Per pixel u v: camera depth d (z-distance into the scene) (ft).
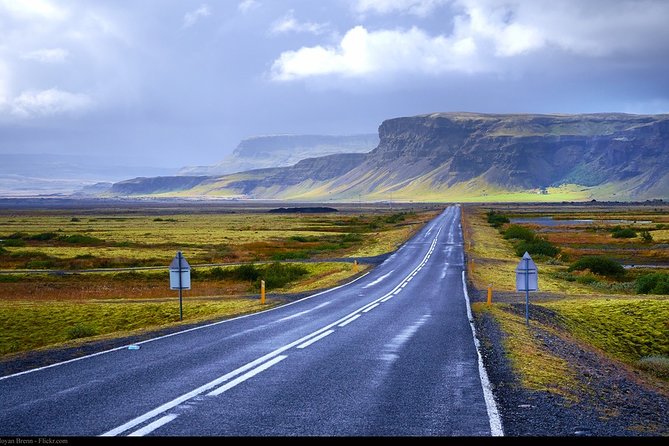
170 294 141.69
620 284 147.95
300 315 80.89
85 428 28.09
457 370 43.80
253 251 238.48
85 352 51.80
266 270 170.71
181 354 50.21
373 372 42.63
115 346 55.16
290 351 51.83
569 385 42.09
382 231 368.27
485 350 53.36
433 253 216.74
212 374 41.60
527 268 76.64
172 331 65.92
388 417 30.63
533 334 70.33
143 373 41.88
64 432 27.40
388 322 73.00
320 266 179.52
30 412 31.01
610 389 44.52
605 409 35.78
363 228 403.54
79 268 187.52
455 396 35.47
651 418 35.14
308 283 146.92
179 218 618.85
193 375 41.24
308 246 262.47
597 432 29.30
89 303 119.75
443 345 55.83
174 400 33.83
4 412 31.01
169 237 320.91
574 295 120.47
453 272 156.56
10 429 27.89
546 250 221.05
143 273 170.81
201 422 29.35
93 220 567.59
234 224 479.82
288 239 303.48
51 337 97.30
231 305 108.17
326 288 124.57
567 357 58.44
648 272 172.65
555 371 47.03
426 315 80.48
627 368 65.05
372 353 50.96
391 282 134.21
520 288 76.79
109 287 153.38
